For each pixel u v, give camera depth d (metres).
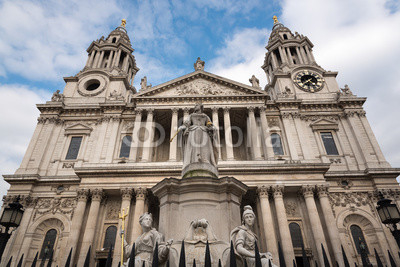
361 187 32.78
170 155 33.06
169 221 8.07
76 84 43.53
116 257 24.31
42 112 39.38
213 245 7.19
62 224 30.98
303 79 44.66
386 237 29.38
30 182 32.81
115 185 28.70
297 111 38.84
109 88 43.03
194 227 7.57
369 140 36.44
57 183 33.16
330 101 40.00
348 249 28.06
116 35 54.97
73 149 36.81
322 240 25.55
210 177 8.57
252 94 38.38
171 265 6.83
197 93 39.16
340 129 38.19
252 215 7.20
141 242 7.11
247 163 29.62
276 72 44.78
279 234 26.45
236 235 6.88
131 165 29.73
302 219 28.73
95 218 27.25
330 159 35.66
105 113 38.56
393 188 32.03
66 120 39.34
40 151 35.66
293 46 49.88
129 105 38.84
